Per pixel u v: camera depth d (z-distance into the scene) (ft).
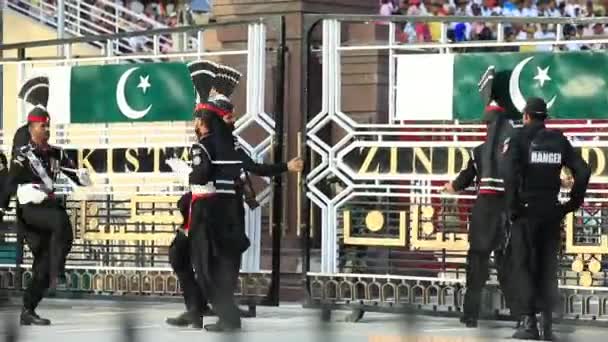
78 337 79.41
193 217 81.56
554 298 78.33
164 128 94.84
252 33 91.50
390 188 87.71
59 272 86.99
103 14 172.24
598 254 82.43
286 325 86.28
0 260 101.19
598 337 81.35
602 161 83.05
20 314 89.10
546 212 77.05
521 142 77.20
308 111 90.17
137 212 95.91
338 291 88.94
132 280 95.91
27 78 99.04
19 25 164.76
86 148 97.40
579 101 83.35
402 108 87.66
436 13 173.78
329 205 89.40
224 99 82.43
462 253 87.15
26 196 86.58
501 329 84.74
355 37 105.70
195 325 84.43
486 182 82.28
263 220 100.58
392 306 87.04
